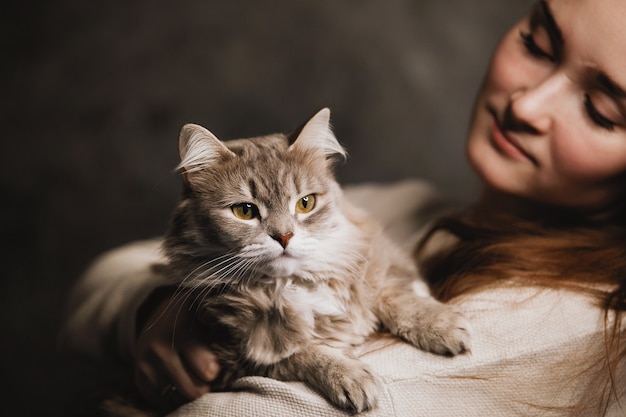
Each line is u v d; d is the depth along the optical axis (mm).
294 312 1709
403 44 5734
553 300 1591
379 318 1820
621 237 1936
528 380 1457
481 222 2113
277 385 1478
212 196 1878
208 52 5598
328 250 1868
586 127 1844
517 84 2021
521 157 2023
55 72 5547
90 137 5547
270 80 5598
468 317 1617
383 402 1434
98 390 2277
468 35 5848
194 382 1737
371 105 5645
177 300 1814
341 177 5535
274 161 1919
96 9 5570
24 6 5508
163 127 5570
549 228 2082
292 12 5629
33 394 5043
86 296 2502
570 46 1809
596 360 1463
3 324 5207
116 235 5508
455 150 5793
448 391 1452
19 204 5441
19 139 5488
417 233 2541
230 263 1782
